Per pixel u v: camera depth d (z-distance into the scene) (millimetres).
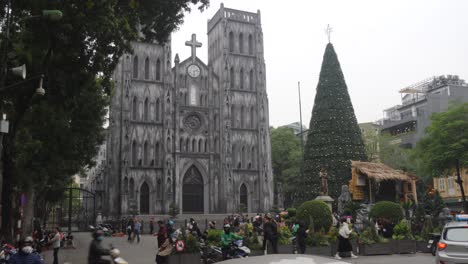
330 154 46969
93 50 21125
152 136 73375
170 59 76000
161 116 74500
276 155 97812
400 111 100375
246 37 83750
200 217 69062
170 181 72188
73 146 30203
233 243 20094
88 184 117750
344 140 47375
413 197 41344
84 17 19531
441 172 50062
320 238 26172
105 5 19906
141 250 32688
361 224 37031
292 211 43812
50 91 22312
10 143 22859
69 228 42562
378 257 25484
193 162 75500
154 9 24156
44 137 27531
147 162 72500
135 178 71062
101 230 13539
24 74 18031
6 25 18609
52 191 51969
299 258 6141
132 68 74062
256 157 80062
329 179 46125
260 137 80250
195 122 77500
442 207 39094
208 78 79562
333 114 48188
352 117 48656
